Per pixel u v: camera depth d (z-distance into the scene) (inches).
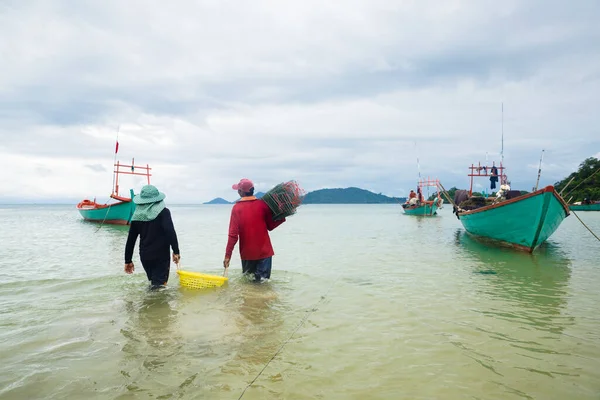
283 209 261.3
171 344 155.9
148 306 210.4
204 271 319.6
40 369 132.0
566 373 133.3
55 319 187.5
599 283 287.4
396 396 116.2
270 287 255.6
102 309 204.5
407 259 411.8
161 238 246.2
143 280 279.3
